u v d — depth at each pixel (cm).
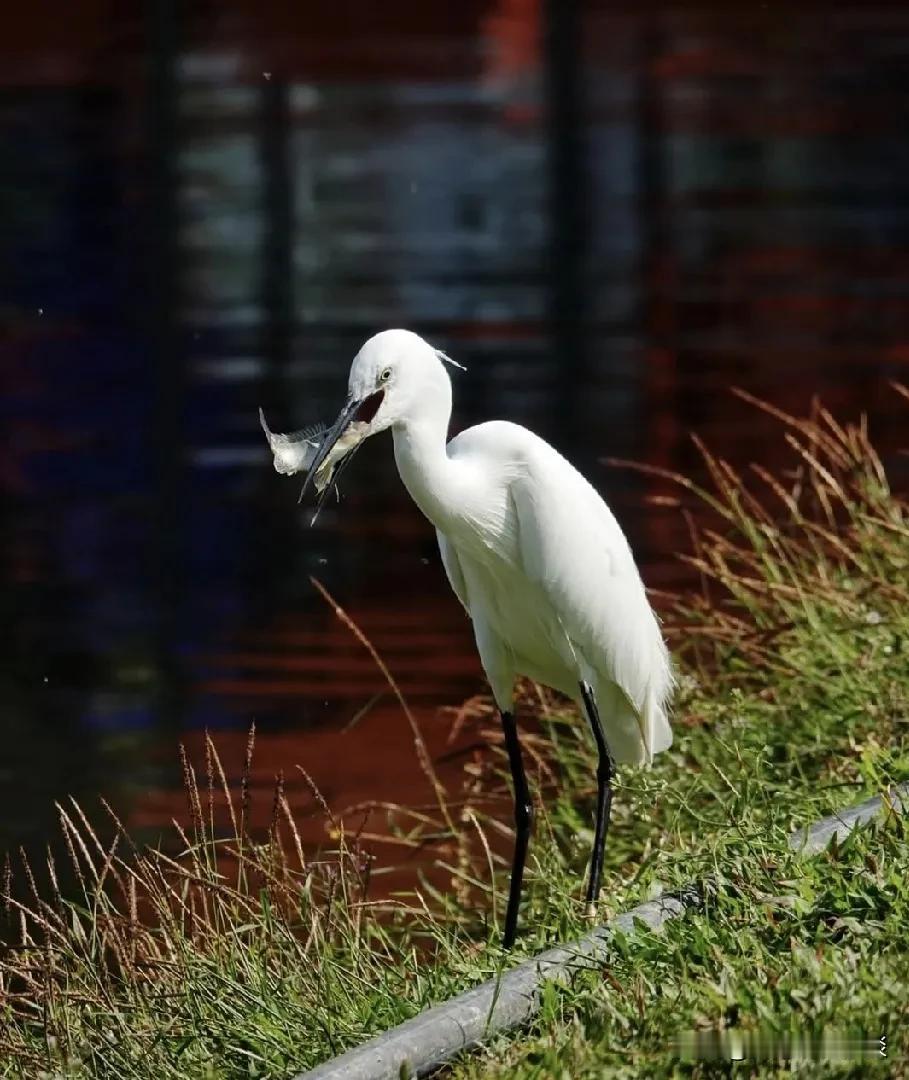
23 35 4341
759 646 945
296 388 2158
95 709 1239
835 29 4544
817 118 3678
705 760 863
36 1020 659
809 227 2948
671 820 798
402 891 897
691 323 2427
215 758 737
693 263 2753
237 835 762
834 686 880
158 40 4372
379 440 1964
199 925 698
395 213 3105
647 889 686
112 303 2602
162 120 3719
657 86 4000
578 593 729
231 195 3228
